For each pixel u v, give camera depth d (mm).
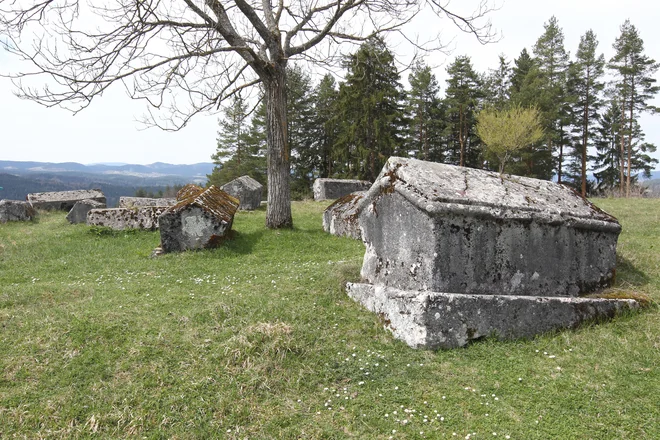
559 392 3412
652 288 5398
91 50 8234
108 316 4680
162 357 3939
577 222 4977
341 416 3248
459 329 4156
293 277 6207
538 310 4414
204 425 3160
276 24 10055
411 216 4605
